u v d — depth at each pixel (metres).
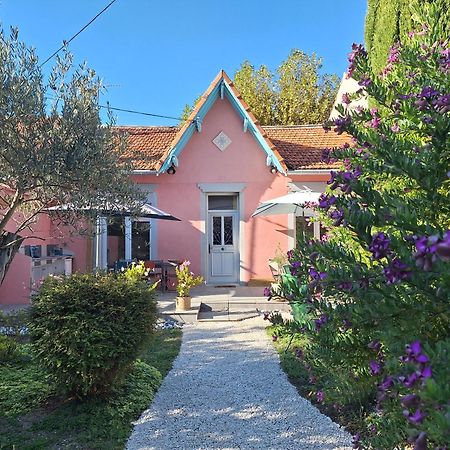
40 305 4.89
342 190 2.42
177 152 13.55
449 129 2.38
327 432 4.40
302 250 2.47
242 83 28.34
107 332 4.77
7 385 5.46
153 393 5.49
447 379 1.42
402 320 2.04
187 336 8.68
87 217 5.98
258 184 14.17
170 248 13.96
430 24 3.90
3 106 5.20
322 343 2.71
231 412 4.94
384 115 3.50
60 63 5.94
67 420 4.56
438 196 2.33
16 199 5.66
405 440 2.31
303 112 27.41
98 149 5.76
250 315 10.45
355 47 3.33
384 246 1.95
